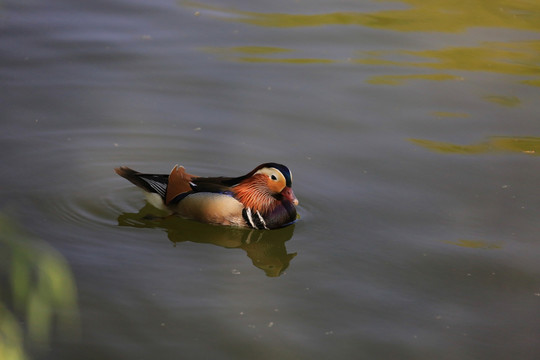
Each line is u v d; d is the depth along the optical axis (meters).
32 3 21.47
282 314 9.59
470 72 18.94
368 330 9.34
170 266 10.68
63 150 14.05
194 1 22.72
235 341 8.92
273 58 19.00
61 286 4.74
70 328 8.94
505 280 10.64
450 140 15.32
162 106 16.08
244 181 12.29
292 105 16.52
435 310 9.87
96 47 18.77
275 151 14.48
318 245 11.55
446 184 13.52
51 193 12.58
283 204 12.20
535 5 24.81
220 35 20.19
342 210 12.57
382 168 14.02
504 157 14.65
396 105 16.81
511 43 21.19
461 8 24.11
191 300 9.77
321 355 8.76
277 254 11.30
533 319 9.72
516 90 17.95
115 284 10.03
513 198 13.09
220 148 14.51
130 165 13.69
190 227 12.17
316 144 14.86
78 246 11.03
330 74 18.30
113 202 12.59
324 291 10.21
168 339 8.87
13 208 11.96
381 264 10.99
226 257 11.12
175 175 12.43
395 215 12.41
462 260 11.11
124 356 8.48
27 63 17.56
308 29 21.14
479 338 9.29
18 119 15.04
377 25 21.89
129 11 21.50
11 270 9.80
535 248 11.49
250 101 16.59
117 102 16.09
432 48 20.42
